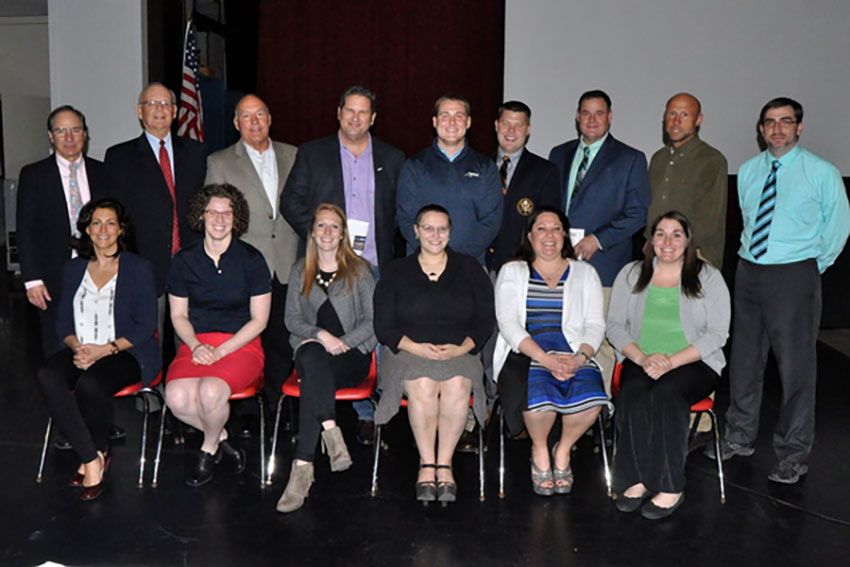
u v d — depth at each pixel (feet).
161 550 8.90
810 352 10.62
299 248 12.73
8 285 24.80
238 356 10.96
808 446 10.78
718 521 9.75
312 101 21.90
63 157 11.91
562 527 9.57
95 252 11.00
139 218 12.25
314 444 9.98
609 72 18.80
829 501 10.33
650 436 9.88
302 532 9.37
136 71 19.75
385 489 10.61
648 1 18.49
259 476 10.98
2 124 29.53
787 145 10.41
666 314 10.78
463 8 20.93
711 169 12.25
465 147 11.69
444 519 9.75
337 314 10.93
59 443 11.84
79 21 19.80
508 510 10.02
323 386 10.10
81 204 12.05
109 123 20.02
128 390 10.65
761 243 10.69
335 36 21.58
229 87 22.70
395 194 12.27
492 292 10.73
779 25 18.30
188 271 11.05
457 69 21.16
